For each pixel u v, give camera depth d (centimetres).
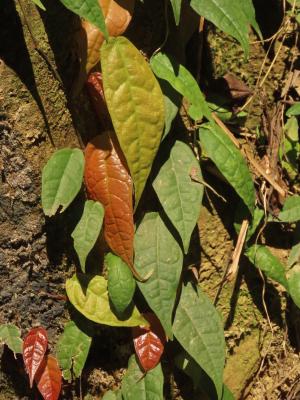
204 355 59
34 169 56
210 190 61
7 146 56
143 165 55
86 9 50
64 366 59
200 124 59
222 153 58
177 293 60
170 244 58
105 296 58
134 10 57
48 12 55
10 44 54
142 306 59
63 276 58
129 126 54
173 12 55
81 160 55
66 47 55
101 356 61
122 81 54
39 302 59
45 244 58
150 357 59
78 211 56
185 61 60
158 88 54
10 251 58
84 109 57
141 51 58
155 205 58
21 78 55
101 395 61
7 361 59
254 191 59
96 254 58
